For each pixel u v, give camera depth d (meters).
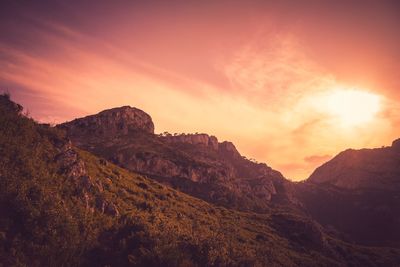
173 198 191.75
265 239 173.12
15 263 90.56
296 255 163.38
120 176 179.12
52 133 154.75
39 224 103.56
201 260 117.19
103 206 128.75
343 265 171.38
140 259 107.69
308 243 190.62
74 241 105.62
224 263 117.56
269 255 145.88
